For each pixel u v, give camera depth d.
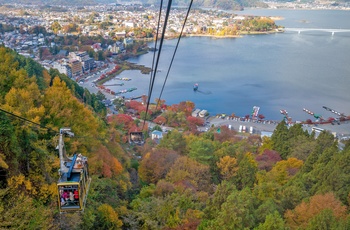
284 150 72.75
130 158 65.62
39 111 36.28
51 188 29.25
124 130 96.19
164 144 68.31
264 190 41.81
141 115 128.75
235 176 54.50
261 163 62.28
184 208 39.09
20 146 30.20
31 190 28.28
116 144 59.69
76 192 16.56
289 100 158.25
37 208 24.88
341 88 174.38
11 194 24.83
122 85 185.88
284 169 57.09
